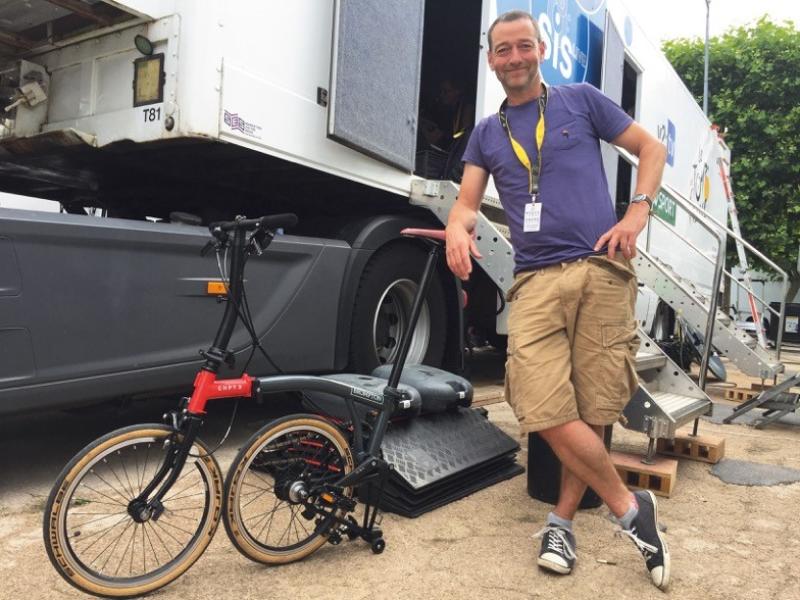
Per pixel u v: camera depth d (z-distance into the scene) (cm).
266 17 304
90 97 302
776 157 1694
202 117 278
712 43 1811
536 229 223
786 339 1670
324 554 229
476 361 784
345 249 372
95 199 417
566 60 539
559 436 211
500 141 235
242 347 320
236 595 198
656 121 782
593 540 250
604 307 216
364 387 254
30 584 201
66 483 180
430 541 242
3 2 281
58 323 253
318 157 341
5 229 236
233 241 209
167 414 201
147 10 275
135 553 209
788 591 212
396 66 380
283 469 217
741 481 328
